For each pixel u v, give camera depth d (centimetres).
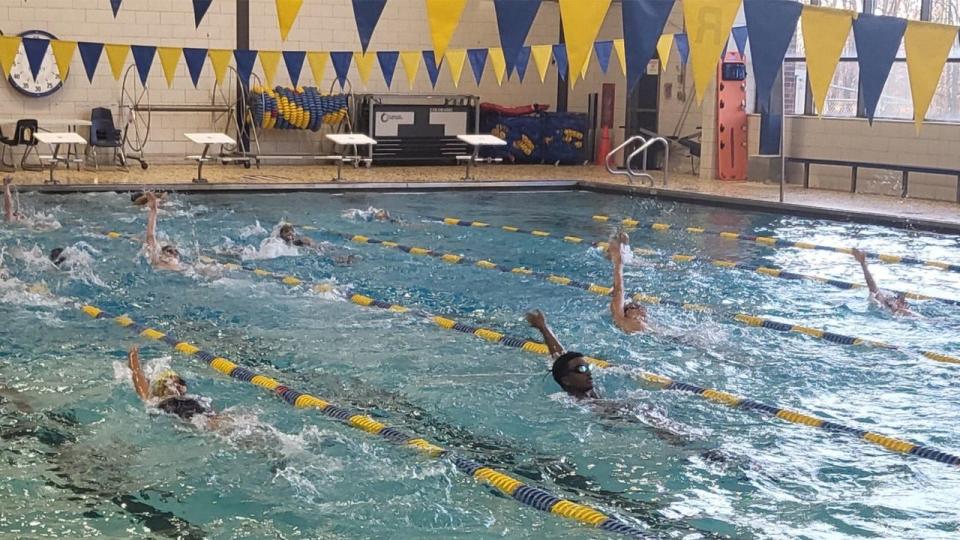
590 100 1839
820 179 1532
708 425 524
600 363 623
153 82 1603
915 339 692
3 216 1092
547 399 555
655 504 429
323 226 1129
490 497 432
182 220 1126
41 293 768
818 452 489
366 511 417
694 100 1692
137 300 759
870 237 1116
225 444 481
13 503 416
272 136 1695
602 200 1421
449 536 397
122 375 579
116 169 1530
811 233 1142
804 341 686
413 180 1505
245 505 419
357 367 612
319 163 1730
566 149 1812
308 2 1675
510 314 748
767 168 1569
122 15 1572
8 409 521
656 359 637
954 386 592
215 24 1628
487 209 1305
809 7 601
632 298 805
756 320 741
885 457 484
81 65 1557
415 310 756
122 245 960
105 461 459
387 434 500
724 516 419
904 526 411
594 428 514
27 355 615
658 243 1070
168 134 1623
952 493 444
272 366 611
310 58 1068
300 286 823
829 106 1559
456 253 991
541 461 473
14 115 1527
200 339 663
